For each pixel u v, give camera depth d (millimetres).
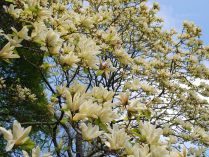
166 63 13250
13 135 2607
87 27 5887
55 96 3391
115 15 13328
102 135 3195
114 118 3080
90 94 3350
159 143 2844
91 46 3934
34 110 9500
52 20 5180
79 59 3734
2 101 10344
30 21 4176
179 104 11805
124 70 10852
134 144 2887
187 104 11844
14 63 11305
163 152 2615
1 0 7691
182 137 7969
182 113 11844
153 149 2701
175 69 12586
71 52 3707
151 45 14133
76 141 6238
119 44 5941
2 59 3398
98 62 3895
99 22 6867
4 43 7195
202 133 6254
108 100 3492
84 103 3008
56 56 3742
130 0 13297
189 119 11695
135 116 3520
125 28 13398
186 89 11891
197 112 12023
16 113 9930
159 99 10516
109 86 10273
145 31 13336
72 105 3035
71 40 5086
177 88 11547
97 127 2996
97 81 8531
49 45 3629
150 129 2873
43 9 4168
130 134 3457
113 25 12945
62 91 3369
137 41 13844
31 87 11523
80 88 3264
